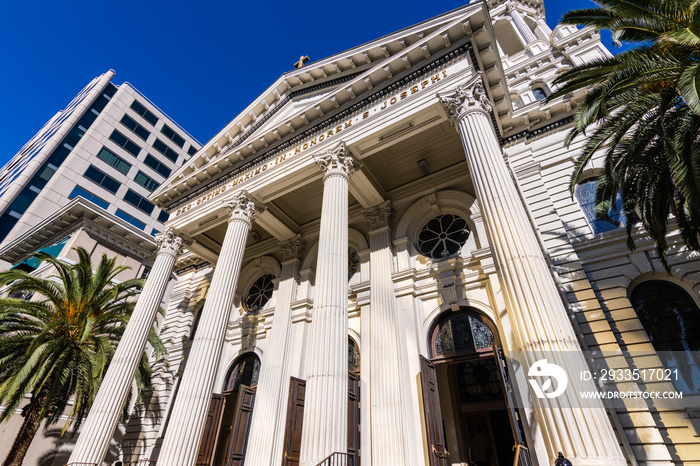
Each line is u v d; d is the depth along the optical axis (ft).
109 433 40.60
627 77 24.72
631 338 30.63
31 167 122.21
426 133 46.78
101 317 56.70
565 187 41.01
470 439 44.39
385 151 49.37
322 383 28.22
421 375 35.29
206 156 62.18
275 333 50.96
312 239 59.41
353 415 38.22
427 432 32.30
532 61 60.80
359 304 46.37
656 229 27.48
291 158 48.03
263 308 58.65
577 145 43.27
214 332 39.32
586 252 36.22
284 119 53.36
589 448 17.46
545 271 23.80
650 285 33.50
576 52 56.70
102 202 125.59
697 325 30.17
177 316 71.36
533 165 43.60
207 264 75.66
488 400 45.93
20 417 65.41
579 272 34.68
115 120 139.74
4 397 45.03
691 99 19.61
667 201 27.71
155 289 52.11
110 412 41.29
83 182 123.13
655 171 27.58
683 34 21.83
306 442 26.27
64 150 131.34
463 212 47.29
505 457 43.55
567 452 17.84
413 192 51.42
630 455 26.12
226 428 63.67
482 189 28.86
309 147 47.01
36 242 95.14
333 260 34.58
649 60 25.23
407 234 49.16
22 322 54.65
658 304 32.45
